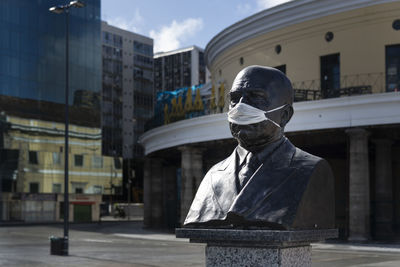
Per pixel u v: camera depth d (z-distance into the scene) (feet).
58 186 212.84
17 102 204.03
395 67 95.71
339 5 98.73
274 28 109.29
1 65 201.05
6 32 203.41
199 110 111.34
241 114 16.52
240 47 118.73
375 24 96.84
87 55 229.25
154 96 376.07
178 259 63.72
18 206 199.62
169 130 110.11
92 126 228.63
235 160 17.76
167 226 146.72
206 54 139.44
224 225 16.49
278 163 16.72
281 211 15.61
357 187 83.46
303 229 15.89
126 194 320.29
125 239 104.94
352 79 98.37
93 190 225.35
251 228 16.02
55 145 214.07
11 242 95.14
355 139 83.56
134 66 359.66
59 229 150.20
